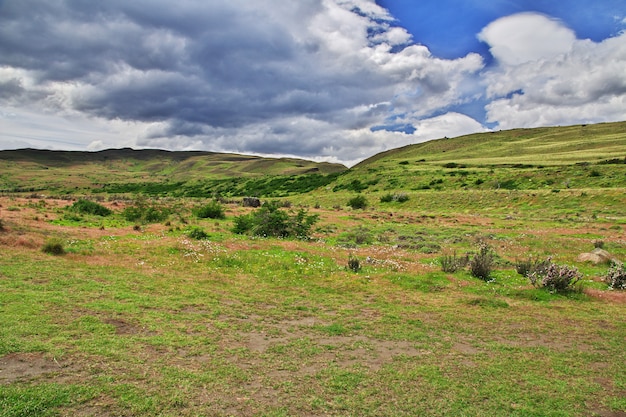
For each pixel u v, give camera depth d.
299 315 10.41
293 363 7.11
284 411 5.35
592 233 34.44
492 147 179.88
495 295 13.44
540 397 6.30
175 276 13.65
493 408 5.86
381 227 39.19
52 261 13.65
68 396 5.16
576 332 9.94
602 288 15.19
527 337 9.45
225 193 131.25
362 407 5.63
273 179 142.12
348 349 8.06
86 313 8.60
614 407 6.09
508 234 34.06
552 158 116.06
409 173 109.69
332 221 44.47
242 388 5.93
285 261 17.59
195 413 5.09
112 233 23.53
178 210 44.16
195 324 8.80
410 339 8.91
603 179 73.56
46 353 6.41
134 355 6.73
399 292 13.47
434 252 24.47
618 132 162.88
